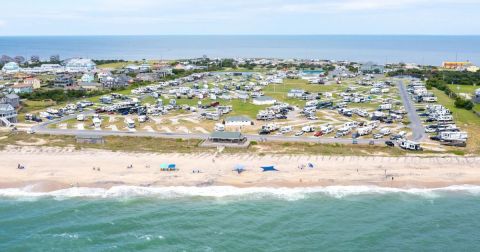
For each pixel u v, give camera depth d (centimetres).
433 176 10131
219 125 14375
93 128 14762
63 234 7669
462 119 15662
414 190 9488
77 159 11381
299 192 9362
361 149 12075
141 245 7319
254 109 18138
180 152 11944
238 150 12062
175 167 10656
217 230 7806
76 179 10006
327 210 8588
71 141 13125
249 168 10594
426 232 7762
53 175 10238
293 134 13775
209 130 14425
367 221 8156
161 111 17200
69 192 9400
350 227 7931
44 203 8900
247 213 8450
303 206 8750
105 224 8006
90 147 12481
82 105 18612
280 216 8325
